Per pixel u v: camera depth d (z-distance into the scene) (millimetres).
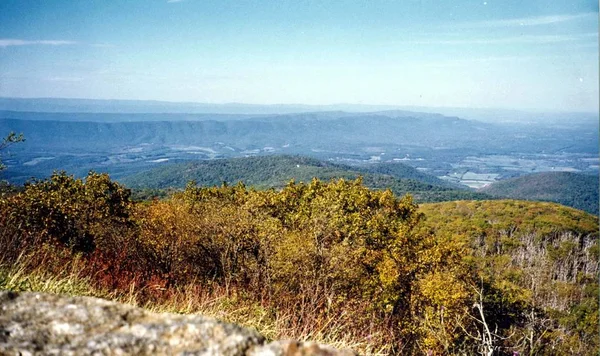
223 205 17703
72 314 1759
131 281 5758
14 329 1591
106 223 13250
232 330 1680
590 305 28547
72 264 5570
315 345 1619
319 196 24391
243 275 11148
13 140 7340
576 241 60188
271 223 15883
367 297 13789
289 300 6332
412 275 22031
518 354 4945
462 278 22047
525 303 20453
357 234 21469
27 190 13352
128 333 1633
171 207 15047
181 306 4652
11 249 5438
